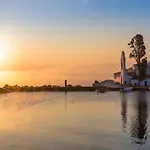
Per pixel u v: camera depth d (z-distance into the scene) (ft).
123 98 341.82
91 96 412.98
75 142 98.17
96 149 88.69
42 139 103.81
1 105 286.46
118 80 579.89
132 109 206.80
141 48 541.34
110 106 235.61
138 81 536.42
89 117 163.94
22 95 506.89
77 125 133.90
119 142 96.73
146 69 542.98
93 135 108.99
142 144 93.50
